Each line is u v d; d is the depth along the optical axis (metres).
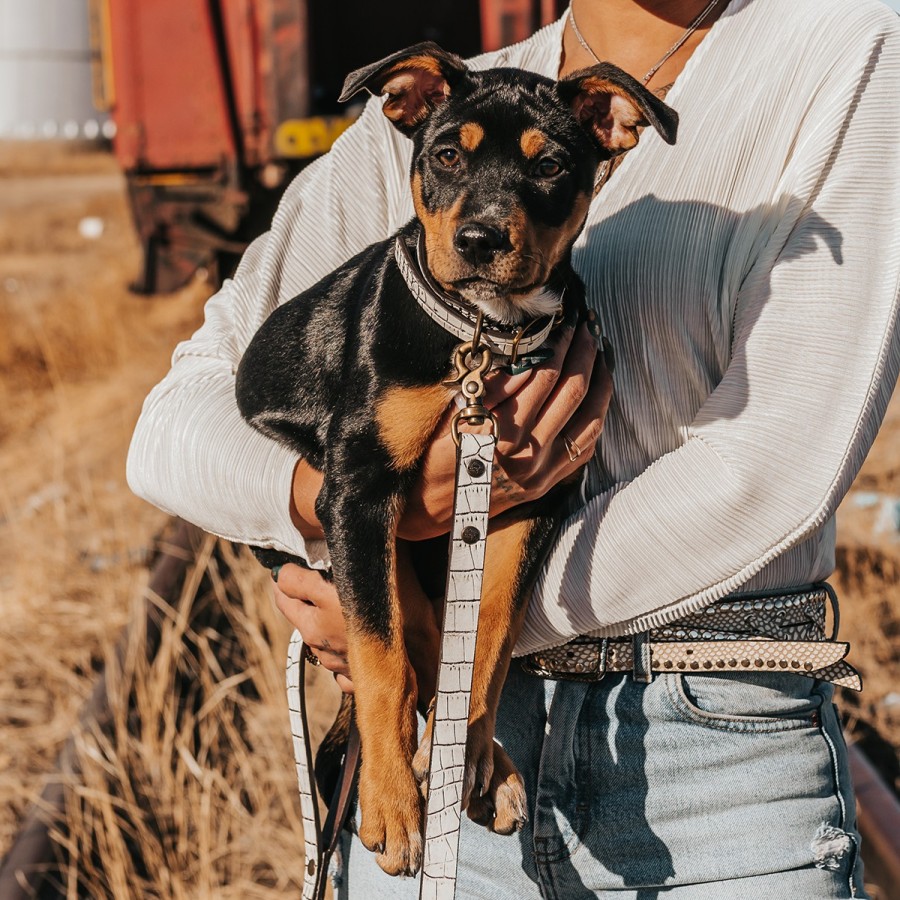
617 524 1.75
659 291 1.81
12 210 20.14
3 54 10.82
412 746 1.77
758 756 1.76
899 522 5.07
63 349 9.41
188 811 3.53
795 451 1.67
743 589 1.80
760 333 1.72
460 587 1.67
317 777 2.12
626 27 2.07
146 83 8.34
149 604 4.21
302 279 2.28
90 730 3.63
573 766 1.79
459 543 1.68
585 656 1.80
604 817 1.77
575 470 1.84
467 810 1.75
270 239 2.33
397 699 1.77
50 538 5.46
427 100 2.18
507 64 2.29
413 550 2.06
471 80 2.12
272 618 4.13
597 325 1.87
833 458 1.67
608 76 1.88
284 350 2.10
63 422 7.56
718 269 1.79
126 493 6.14
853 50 1.74
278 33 7.28
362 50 8.07
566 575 1.78
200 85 7.68
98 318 9.78
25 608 4.79
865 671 4.10
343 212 2.27
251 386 2.13
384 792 1.73
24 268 13.90
